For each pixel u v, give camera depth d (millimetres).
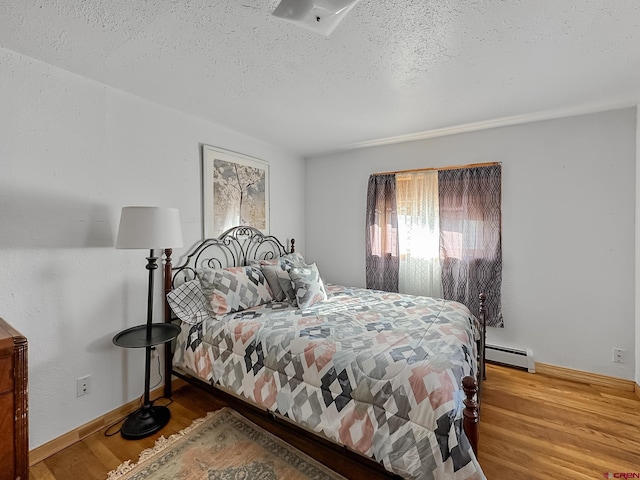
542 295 2650
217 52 1611
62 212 1771
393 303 2490
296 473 1536
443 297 3027
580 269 2516
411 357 1460
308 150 3604
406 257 3230
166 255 2283
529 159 2668
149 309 1909
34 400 1658
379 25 1395
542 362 2662
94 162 1913
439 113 2479
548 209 2609
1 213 1554
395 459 1234
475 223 2852
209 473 1531
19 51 1578
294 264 3012
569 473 1524
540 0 1239
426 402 1241
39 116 1676
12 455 1161
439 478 1130
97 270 1936
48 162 1712
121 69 1776
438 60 1700
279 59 1686
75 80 1821
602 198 2430
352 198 3611
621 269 2385
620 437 1795
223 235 2795
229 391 1902
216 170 2727
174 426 1916
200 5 1261
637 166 2295
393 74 1854
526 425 1912
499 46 1564
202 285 2281
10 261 1582
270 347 1754
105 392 1965
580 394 2289
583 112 2441
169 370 2264
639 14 1318
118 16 1323
